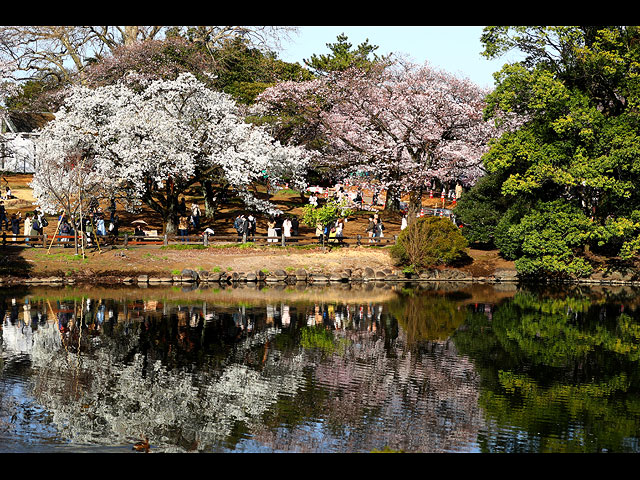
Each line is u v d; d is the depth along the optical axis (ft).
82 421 48.47
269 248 132.77
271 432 47.09
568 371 63.36
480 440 46.21
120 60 167.12
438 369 63.31
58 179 124.26
